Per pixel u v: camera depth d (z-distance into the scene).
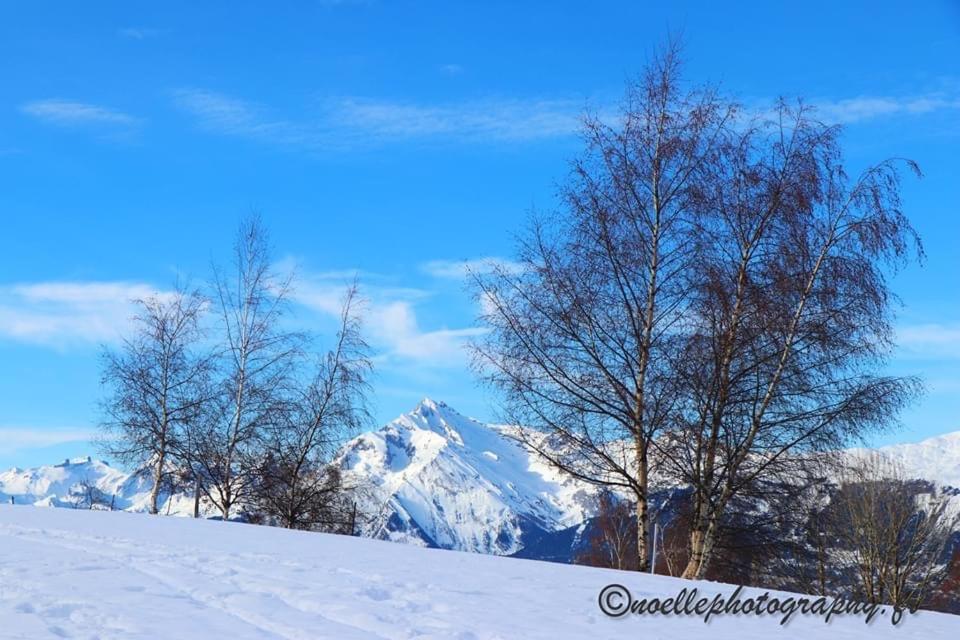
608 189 20.56
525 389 20.42
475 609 10.34
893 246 19.42
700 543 19.94
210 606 9.61
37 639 7.58
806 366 19.59
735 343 19.38
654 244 20.44
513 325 20.41
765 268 19.70
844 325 19.36
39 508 22.77
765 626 11.21
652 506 21.28
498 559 16.38
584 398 20.16
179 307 31.98
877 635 11.12
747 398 19.56
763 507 20.83
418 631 8.73
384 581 12.08
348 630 8.62
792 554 21.64
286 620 8.96
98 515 21.12
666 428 19.70
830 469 20.14
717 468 20.00
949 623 12.74
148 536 16.47
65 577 11.03
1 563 12.09
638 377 20.14
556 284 20.30
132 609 9.11
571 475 20.42
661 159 20.39
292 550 15.32
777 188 19.81
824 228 19.94
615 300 20.17
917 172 19.69
